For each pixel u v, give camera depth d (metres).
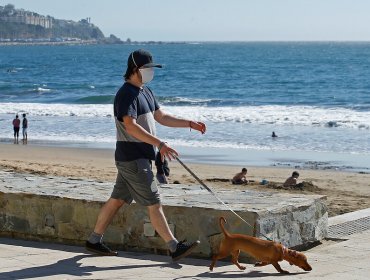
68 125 39.31
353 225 10.02
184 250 7.18
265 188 19.22
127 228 8.10
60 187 9.23
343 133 34.97
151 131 7.21
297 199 8.56
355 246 8.52
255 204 8.09
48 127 38.59
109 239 8.23
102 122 40.56
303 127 37.47
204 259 7.70
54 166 24.52
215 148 30.14
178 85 77.81
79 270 6.88
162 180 15.84
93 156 28.12
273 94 65.25
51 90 68.38
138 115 7.11
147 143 7.12
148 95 7.27
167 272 6.89
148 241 7.97
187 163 26.03
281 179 22.19
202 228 7.74
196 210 7.77
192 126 7.42
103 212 7.57
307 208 8.43
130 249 8.12
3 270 6.82
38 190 8.91
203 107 50.94
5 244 8.33
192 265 7.29
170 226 7.91
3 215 8.83
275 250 6.86
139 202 7.21
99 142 32.50
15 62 150.12
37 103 54.78
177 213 7.88
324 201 8.91
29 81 85.69
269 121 39.94
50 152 29.31
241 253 7.48
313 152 29.11
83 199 8.26
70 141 33.00
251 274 6.87
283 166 25.45
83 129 37.47
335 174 23.38
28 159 27.25
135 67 7.10
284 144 31.38
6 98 61.34
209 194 8.87
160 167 15.82
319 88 71.25
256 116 42.47
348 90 67.94
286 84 77.56
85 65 133.50
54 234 8.48
